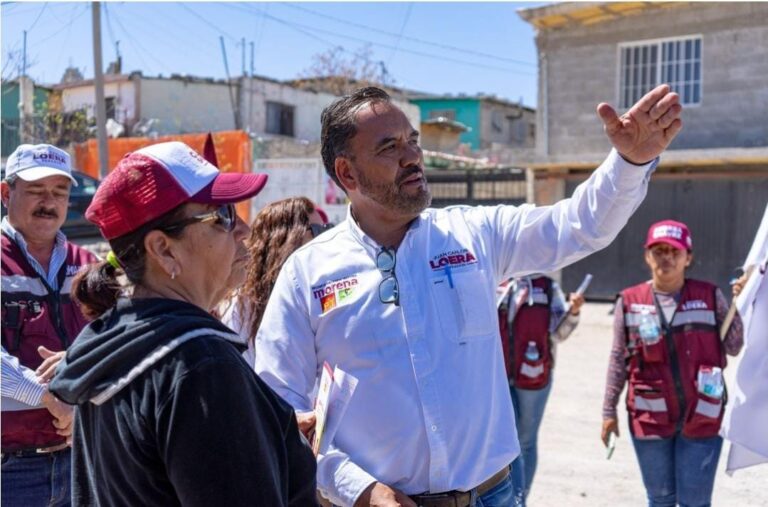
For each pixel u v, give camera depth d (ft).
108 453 5.30
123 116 80.02
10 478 10.67
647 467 13.19
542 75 60.75
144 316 5.37
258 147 53.67
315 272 8.36
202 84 86.99
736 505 16.81
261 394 5.41
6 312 10.87
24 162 11.16
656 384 12.99
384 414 7.82
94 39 46.96
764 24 51.65
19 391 10.03
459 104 142.00
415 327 7.88
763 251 11.72
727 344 12.90
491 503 8.02
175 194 5.51
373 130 8.01
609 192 7.55
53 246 11.65
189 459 4.87
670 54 55.77
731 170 53.57
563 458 20.33
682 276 13.29
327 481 7.86
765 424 11.48
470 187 66.28
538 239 8.33
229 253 5.91
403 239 8.28
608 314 50.52
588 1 55.83
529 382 16.10
